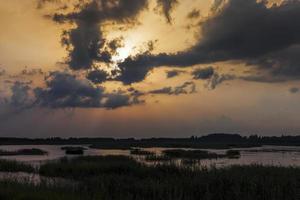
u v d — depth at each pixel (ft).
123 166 104.22
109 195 63.31
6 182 64.90
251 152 300.40
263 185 65.41
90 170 102.63
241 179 69.15
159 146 474.90
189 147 437.58
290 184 67.10
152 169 96.58
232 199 61.36
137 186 69.72
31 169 112.16
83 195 57.72
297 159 192.44
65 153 251.39
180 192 62.85
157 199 61.46
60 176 97.45
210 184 68.39
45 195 52.70
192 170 92.58
